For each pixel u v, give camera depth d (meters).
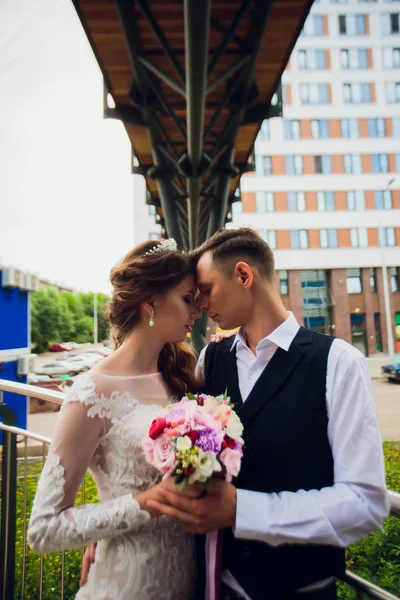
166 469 0.96
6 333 7.45
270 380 1.18
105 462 1.23
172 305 1.33
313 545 1.09
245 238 1.31
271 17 3.52
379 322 28.67
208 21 2.54
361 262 28.91
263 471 1.12
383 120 29.98
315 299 29.00
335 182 29.47
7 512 1.93
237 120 4.67
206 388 1.47
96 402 1.17
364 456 1.00
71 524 1.04
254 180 29.23
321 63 30.14
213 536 1.15
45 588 2.32
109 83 4.64
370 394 1.07
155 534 1.20
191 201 5.98
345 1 30.33
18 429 1.92
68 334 41.34
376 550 2.53
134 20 3.48
